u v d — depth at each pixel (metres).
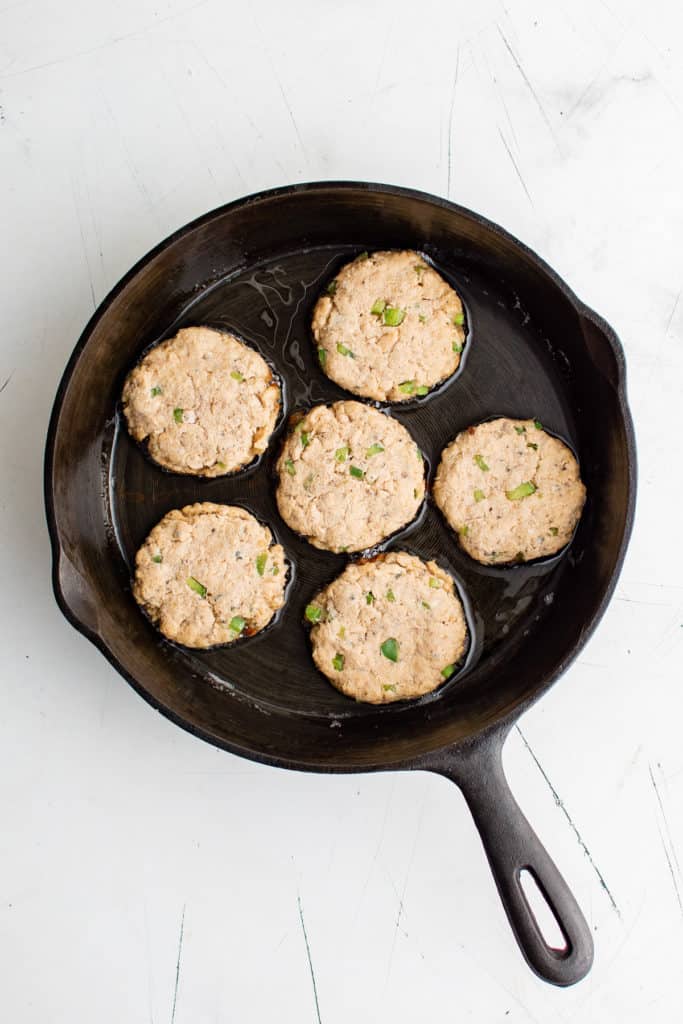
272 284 0.73
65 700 0.74
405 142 0.73
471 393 0.73
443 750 0.66
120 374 0.72
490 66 0.74
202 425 0.72
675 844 0.74
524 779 0.74
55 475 0.67
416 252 0.73
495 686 0.72
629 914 0.74
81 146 0.73
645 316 0.74
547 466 0.72
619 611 0.74
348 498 0.71
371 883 0.74
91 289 0.73
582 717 0.74
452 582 0.72
